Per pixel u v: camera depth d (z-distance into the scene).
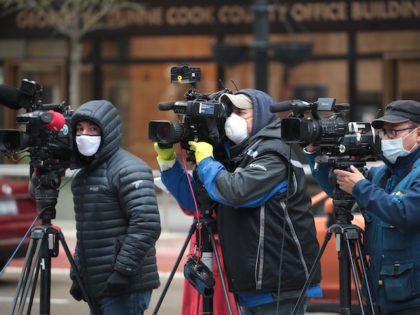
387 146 13.50
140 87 52.81
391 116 13.41
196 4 51.62
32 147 14.61
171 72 14.45
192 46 52.00
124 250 14.77
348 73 49.69
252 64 50.62
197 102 13.90
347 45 49.66
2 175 37.31
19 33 53.78
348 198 13.62
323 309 23.58
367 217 13.76
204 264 14.38
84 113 14.94
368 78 49.56
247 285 13.75
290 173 13.69
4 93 14.67
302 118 13.47
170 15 52.03
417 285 13.07
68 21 50.34
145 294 15.32
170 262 32.62
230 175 13.60
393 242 13.20
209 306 14.41
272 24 50.28
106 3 48.12
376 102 49.56
